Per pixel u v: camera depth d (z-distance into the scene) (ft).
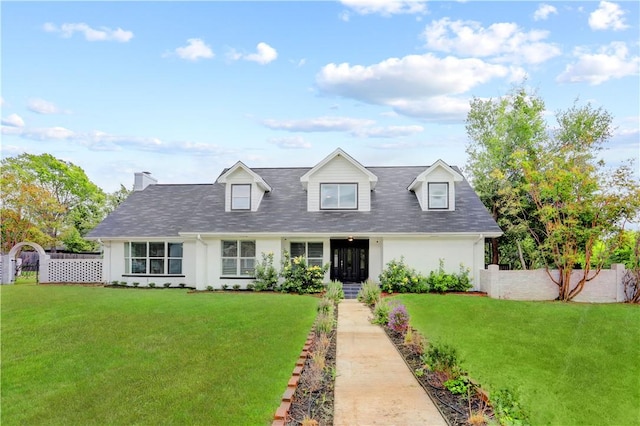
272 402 19.70
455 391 20.76
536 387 23.07
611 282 54.60
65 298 51.31
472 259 62.54
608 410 20.35
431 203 67.10
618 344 32.42
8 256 73.46
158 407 19.26
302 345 30.27
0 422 17.93
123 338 32.14
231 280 64.95
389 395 20.67
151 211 77.10
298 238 66.33
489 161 91.66
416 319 41.39
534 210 72.84
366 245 68.33
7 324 36.91
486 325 38.81
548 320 41.01
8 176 99.25
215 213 68.74
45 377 23.58
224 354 27.81
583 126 80.38
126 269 71.00
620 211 52.24
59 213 123.03
